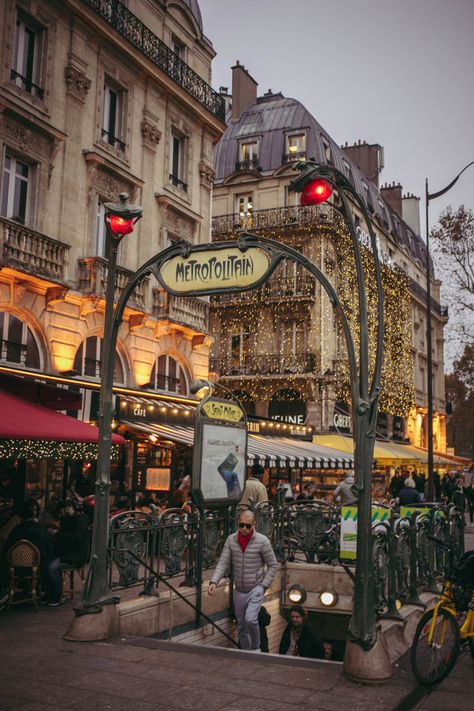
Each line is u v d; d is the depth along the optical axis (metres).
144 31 18.97
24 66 15.46
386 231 41.38
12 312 14.57
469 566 5.95
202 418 9.21
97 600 6.82
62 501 9.09
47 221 15.55
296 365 30.77
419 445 46.44
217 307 33.03
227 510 9.63
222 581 9.25
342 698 5.20
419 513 10.06
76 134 16.50
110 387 7.28
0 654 6.20
